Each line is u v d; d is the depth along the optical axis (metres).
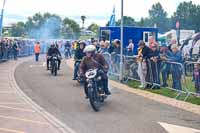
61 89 17.73
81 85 19.30
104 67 13.34
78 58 20.52
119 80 20.91
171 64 16.34
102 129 10.09
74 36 90.31
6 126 10.20
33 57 48.38
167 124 10.78
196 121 11.32
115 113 12.27
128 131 9.91
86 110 12.71
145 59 17.77
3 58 36.94
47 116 11.59
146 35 29.11
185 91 15.37
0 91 16.77
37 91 16.97
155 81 17.50
